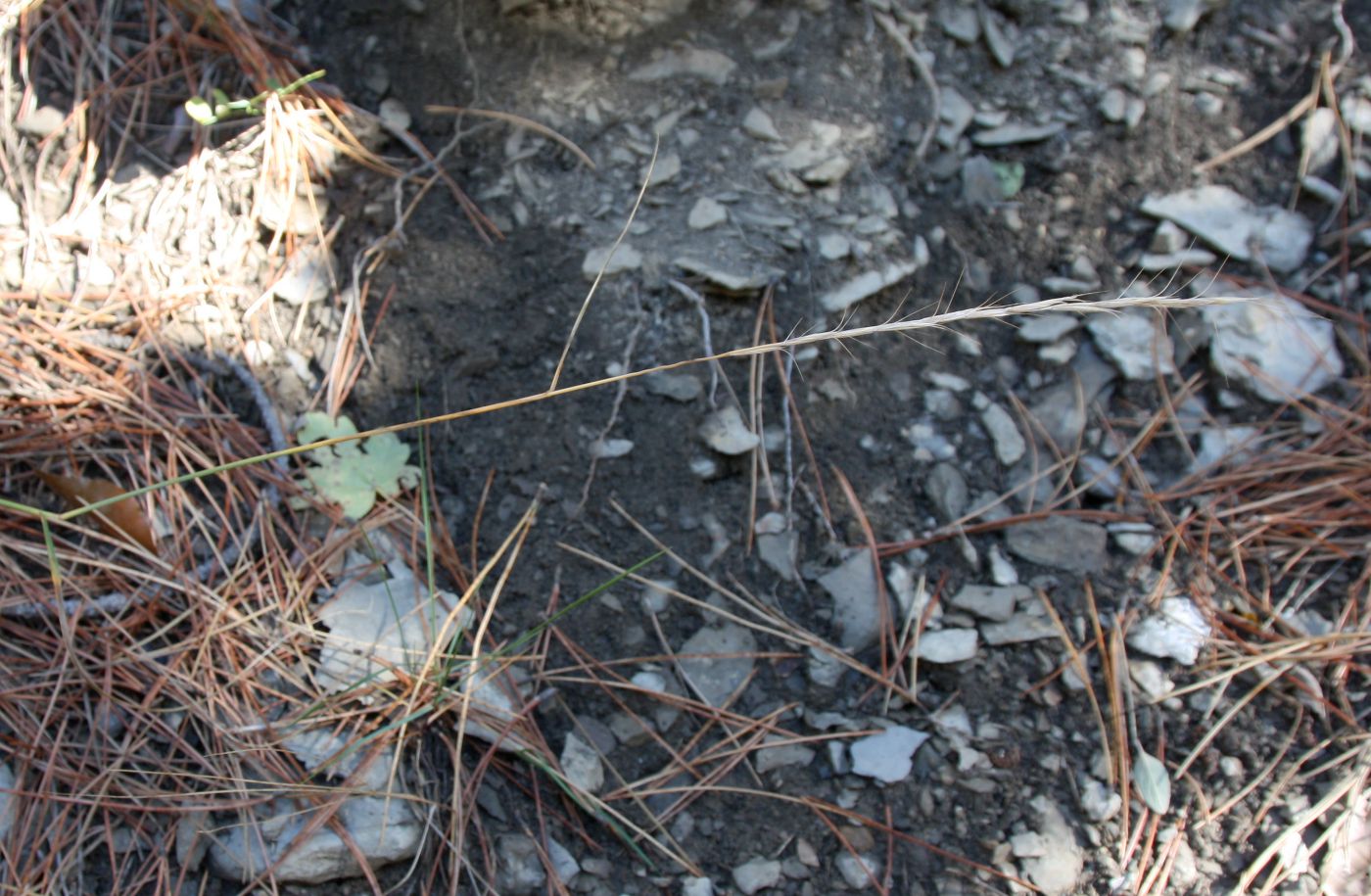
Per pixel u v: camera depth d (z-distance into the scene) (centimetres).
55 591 47
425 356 52
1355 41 56
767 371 52
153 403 50
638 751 49
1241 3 56
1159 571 51
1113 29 56
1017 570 51
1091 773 49
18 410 49
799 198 53
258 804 46
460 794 47
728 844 48
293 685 48
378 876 46
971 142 55
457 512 51
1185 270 54
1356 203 55
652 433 51
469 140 54
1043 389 53
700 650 50
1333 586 51
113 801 46
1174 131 55
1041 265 54
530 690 49
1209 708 50
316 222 52
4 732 46
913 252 53
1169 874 48
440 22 54
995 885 48
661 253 52
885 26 55
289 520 50
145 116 54
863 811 48
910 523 51
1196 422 53
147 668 47
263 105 53
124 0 55
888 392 52
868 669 50
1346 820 48
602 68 54
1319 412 53
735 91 54
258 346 51
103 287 51
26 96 53
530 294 52
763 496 51
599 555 50
